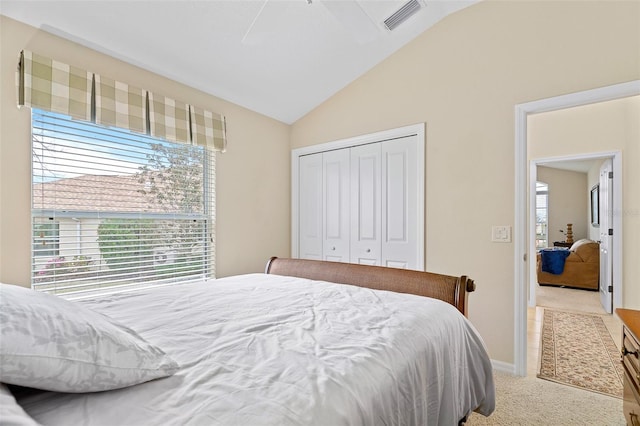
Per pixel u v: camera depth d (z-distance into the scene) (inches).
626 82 75.2
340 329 44.2
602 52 78.0
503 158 91.0
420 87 106.4
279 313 51.4
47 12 69.5
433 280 69.1
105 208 83.7
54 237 75.1
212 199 110.4
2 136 67.9
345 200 126.3
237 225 118.6
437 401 43.6
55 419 24.0
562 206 275.6
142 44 83.4
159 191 95.5
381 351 37.6
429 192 104.0
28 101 68.6
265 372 31.4
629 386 59.2
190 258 103.7
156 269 94.6
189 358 34.5
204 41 87.7
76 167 78.6
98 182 82.4
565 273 203.9
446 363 47.1
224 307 54.7
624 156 134.4
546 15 85.2
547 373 89.2
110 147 84.5
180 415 24.6
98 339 28.1
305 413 26.0
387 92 114.0
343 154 127.0
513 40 89.8
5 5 66.2
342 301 58.9
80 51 79.3
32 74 69.4
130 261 88.7
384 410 32.6
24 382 23.5
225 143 112.0
